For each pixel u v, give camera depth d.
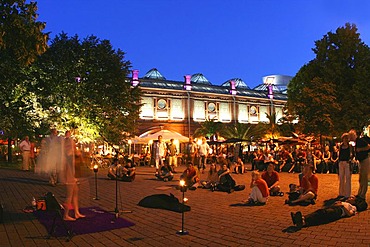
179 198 11.19
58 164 7.98
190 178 13.56
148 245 5.96
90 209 9.20
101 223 7.54
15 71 18.58
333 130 27.20
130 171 16.67
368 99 26.05
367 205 8.93
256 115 63.75
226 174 13.10
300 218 6.88
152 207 9.26
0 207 7.57
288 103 36.91
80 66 28.52
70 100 27.84
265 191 9.91
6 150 37.28
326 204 9.78
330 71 27.52
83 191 12.91
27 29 11.96
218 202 10.38
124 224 7.44
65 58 28.34
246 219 7.91
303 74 30.92
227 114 60.94
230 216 8.27
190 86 58.25
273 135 52.75
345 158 10.52
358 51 27.80
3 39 11.88
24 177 17.58
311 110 27.91
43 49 12.55
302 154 22.66
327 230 6.75
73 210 8.93
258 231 6.77
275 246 5.77
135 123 35.25
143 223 7.56
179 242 6.12
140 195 11.90
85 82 28.95
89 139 29.22
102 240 6.27
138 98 33.56
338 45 28.64
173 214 8.53
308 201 9.76
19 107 21.88
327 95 27.27
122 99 30.70
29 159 23.05
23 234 6.66
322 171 20.48
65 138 8.21
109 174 17.41
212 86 61.19
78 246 5.92
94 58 29.23
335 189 12.91
